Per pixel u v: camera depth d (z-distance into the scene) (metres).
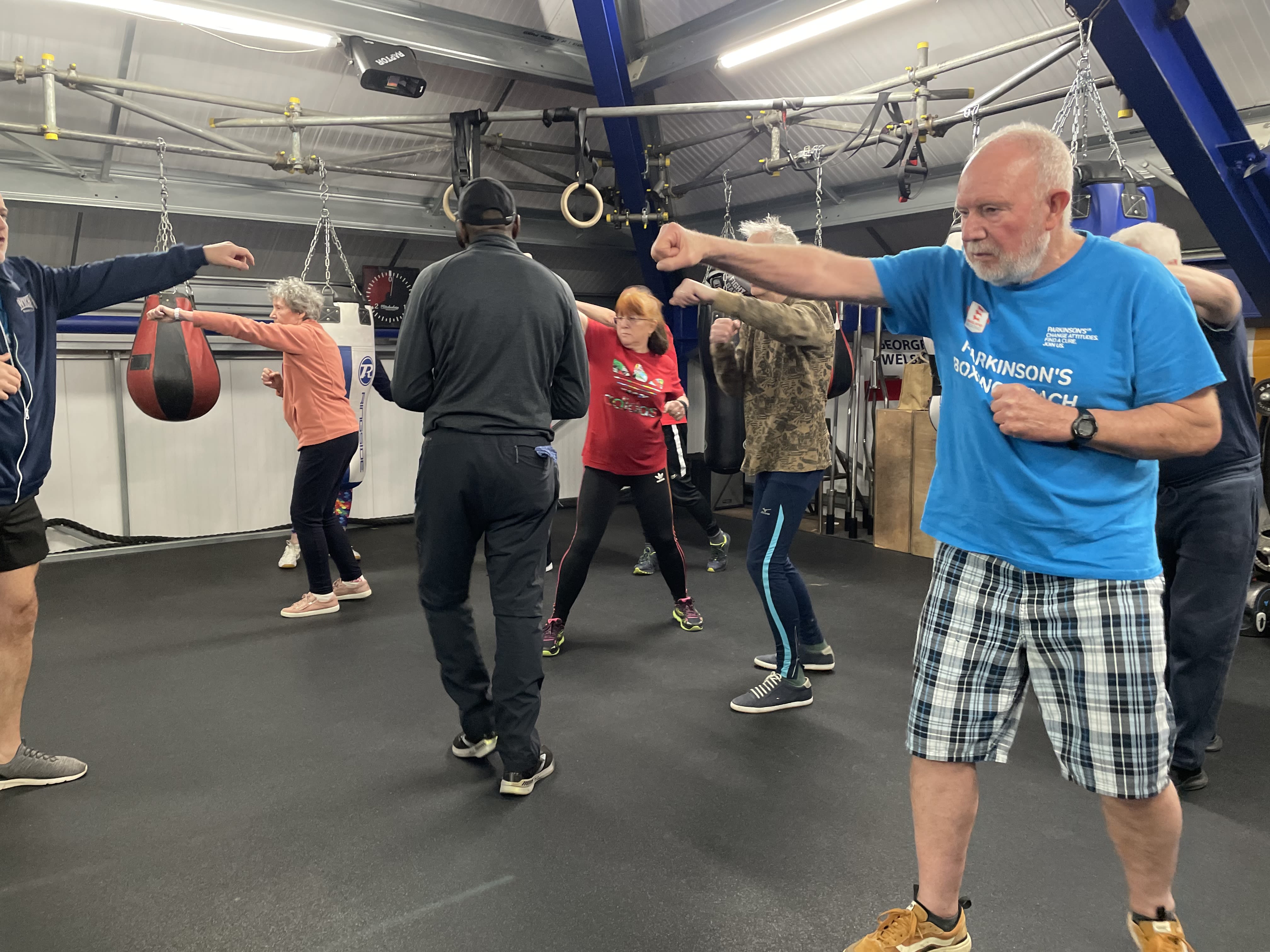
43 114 4.07
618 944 1.53
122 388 5.27
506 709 2.06
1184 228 4.12
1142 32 2.34
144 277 2.22
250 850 1.85
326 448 3.60
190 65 4.07
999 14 3.58
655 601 3.98
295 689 2.85
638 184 4.86
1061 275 1.19
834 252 1.39
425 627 3.57
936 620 1.32
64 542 5.12
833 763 2.28
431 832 1.92
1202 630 2.03
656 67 4.42
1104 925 1.58
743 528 6.02
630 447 3.07
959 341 1.28
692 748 2.37
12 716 2.11
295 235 5.36
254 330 3.38
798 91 4.50
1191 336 1.13
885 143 3.92
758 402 2.55
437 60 4.21
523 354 1.97
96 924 1.59
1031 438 1.15
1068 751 1.24
